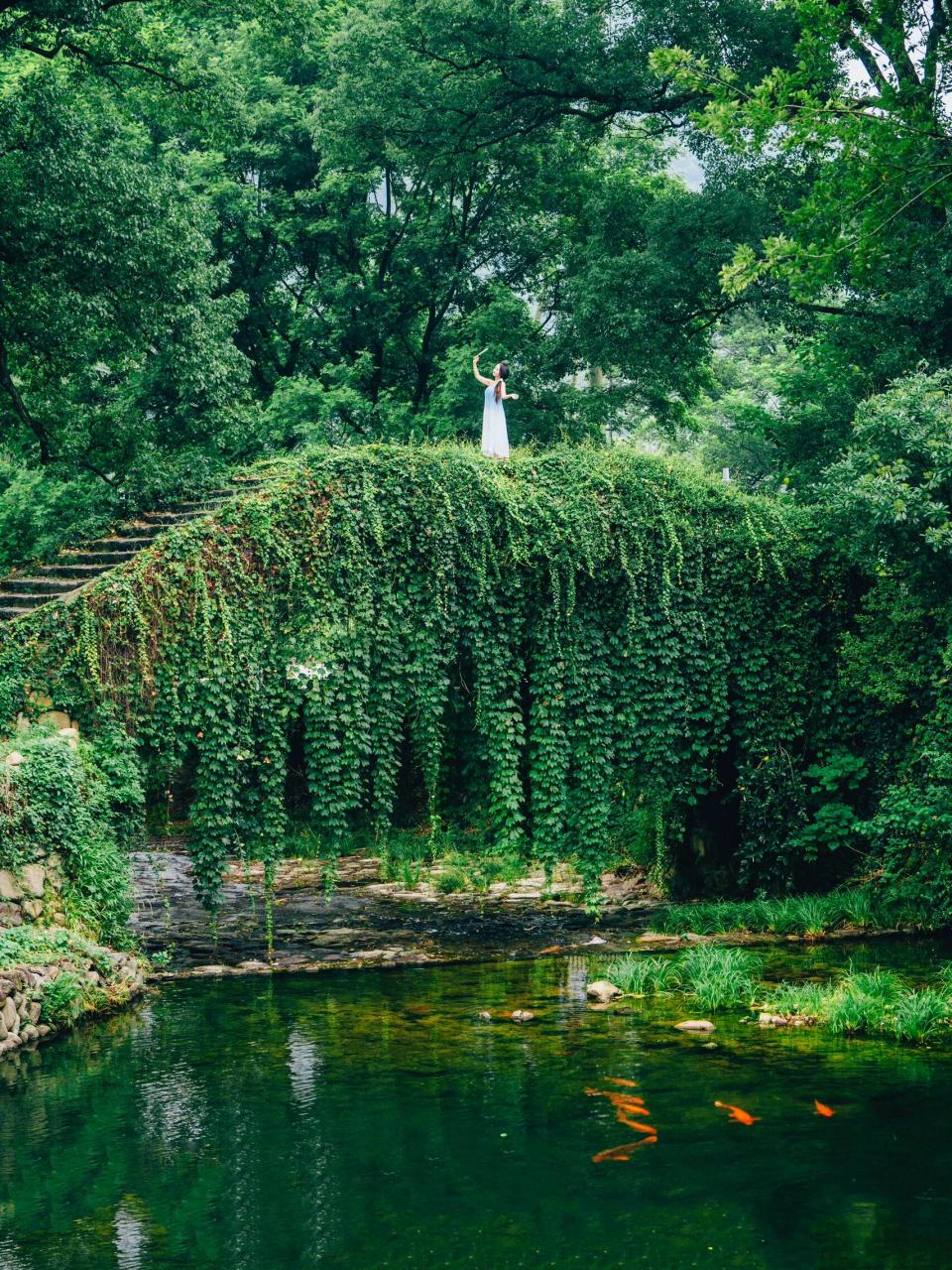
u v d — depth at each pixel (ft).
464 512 44.11
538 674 45.75
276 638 41.96
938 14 54.70
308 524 42.29
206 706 40.75
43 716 39.01
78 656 39.09
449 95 73.77
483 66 74.54
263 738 42.19
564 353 78.48
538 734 45.93
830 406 64.69
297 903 53.88
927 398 41.88
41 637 38.99
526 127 76.33
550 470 46.68
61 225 58.65
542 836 46.47
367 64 75.00
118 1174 20.83
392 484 43.52
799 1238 17.47
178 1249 17.67
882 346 60.18
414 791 75.51
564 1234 17.81
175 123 76.23
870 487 40.81
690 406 83.51
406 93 74.38
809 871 49.29
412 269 90.53
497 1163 20.79
